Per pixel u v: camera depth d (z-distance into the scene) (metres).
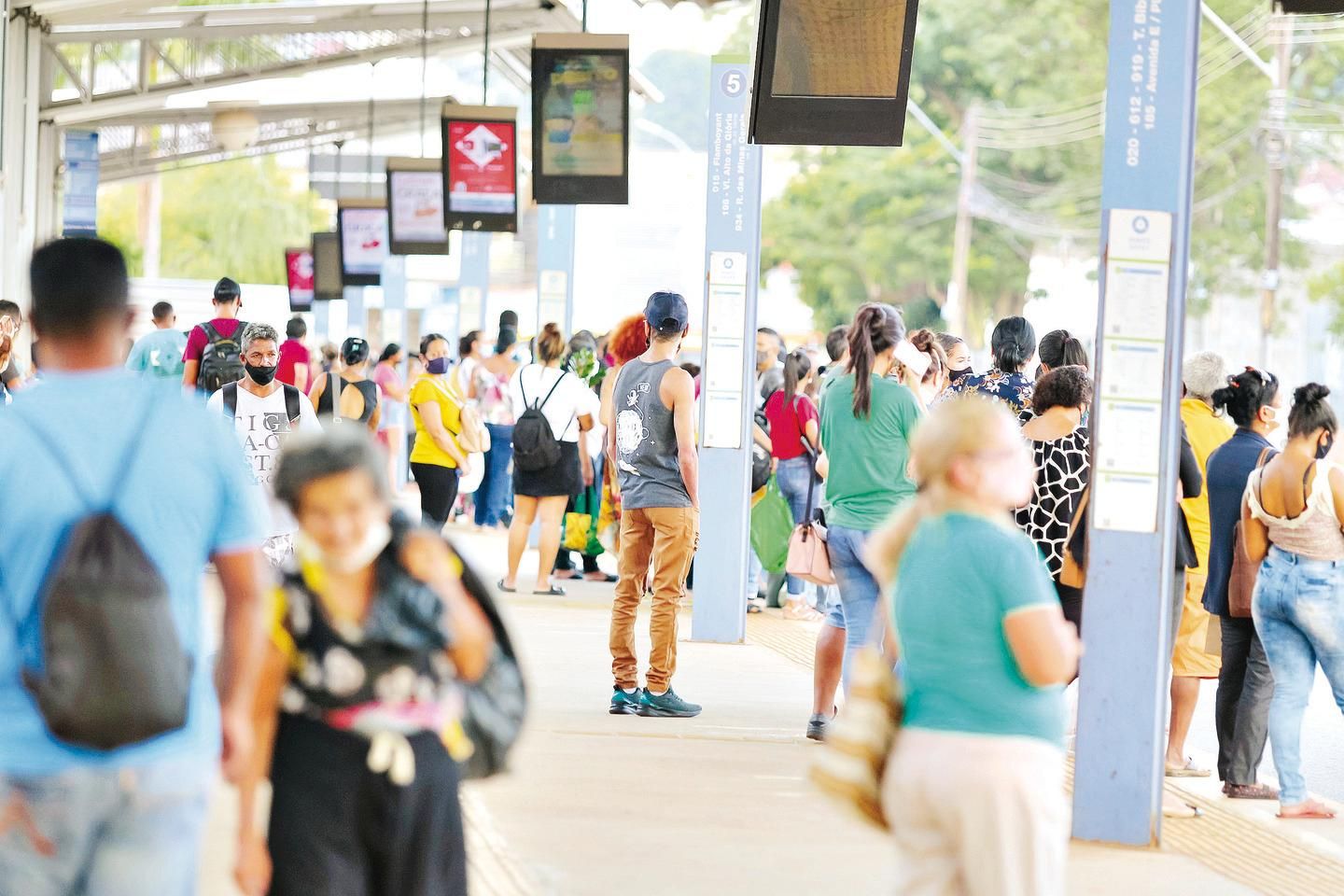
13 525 12.02
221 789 26.14
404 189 83.19
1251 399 29.09
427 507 50.00
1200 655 30.73
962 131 192.12
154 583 11.94
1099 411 24.59
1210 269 183.25
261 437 31.20
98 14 87.50
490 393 67.12
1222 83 179.62
